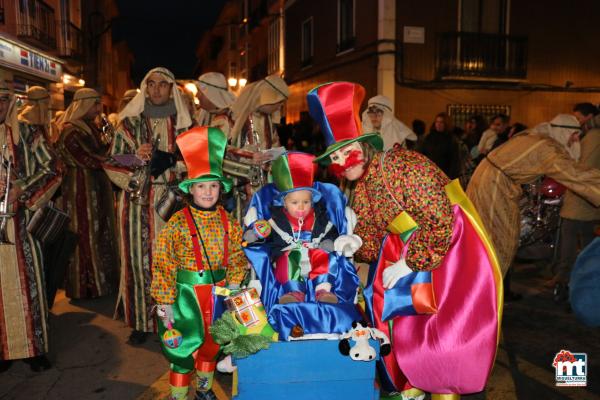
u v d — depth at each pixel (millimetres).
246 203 4461
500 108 13242
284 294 2859
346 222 3035
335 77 15750
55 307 5484
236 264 3088
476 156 8773
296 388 2549
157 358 4176
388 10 12359
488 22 13000
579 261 3805
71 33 17203
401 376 2781
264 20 25047
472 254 2617
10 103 3609
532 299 5379
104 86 26766
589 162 5137
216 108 4727
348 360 2551
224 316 2697
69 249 4559
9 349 3688
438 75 12727
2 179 3561
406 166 2541
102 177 5727
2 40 9906
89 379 3822
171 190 4004
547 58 13375
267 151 4168
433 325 2600
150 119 4184
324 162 2904
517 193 4277
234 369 2801
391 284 2635
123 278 4312
